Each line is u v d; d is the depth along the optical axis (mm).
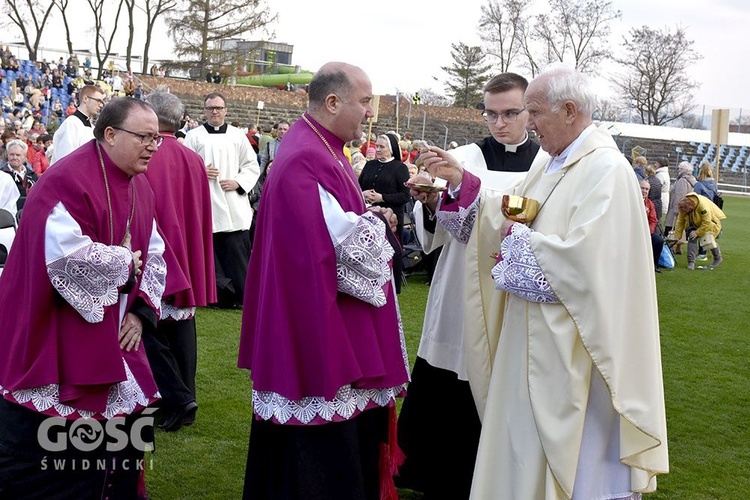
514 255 3129
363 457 3451
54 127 22062
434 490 3902
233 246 7867
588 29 52000
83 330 3238
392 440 3512
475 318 3520
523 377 3166
